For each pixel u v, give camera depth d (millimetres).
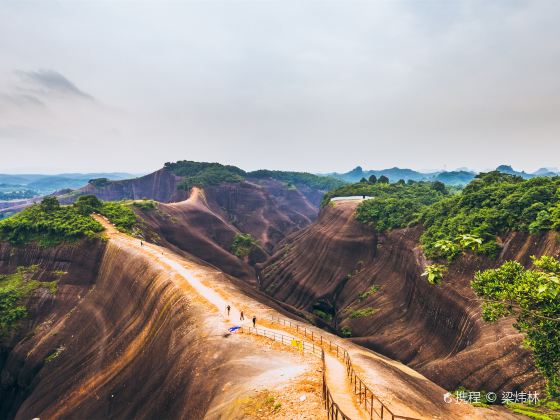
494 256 45250
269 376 26594
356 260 83375
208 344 34562
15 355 54625
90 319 57438
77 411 43062
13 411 51312
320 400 21375
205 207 146750
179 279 51219
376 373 28250
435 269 14141
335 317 73188
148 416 34094
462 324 43344
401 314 58156
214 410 25109
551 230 40906
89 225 73625
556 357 19109
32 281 64625
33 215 76000
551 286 16984
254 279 112438
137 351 45875
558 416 26359
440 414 24734
